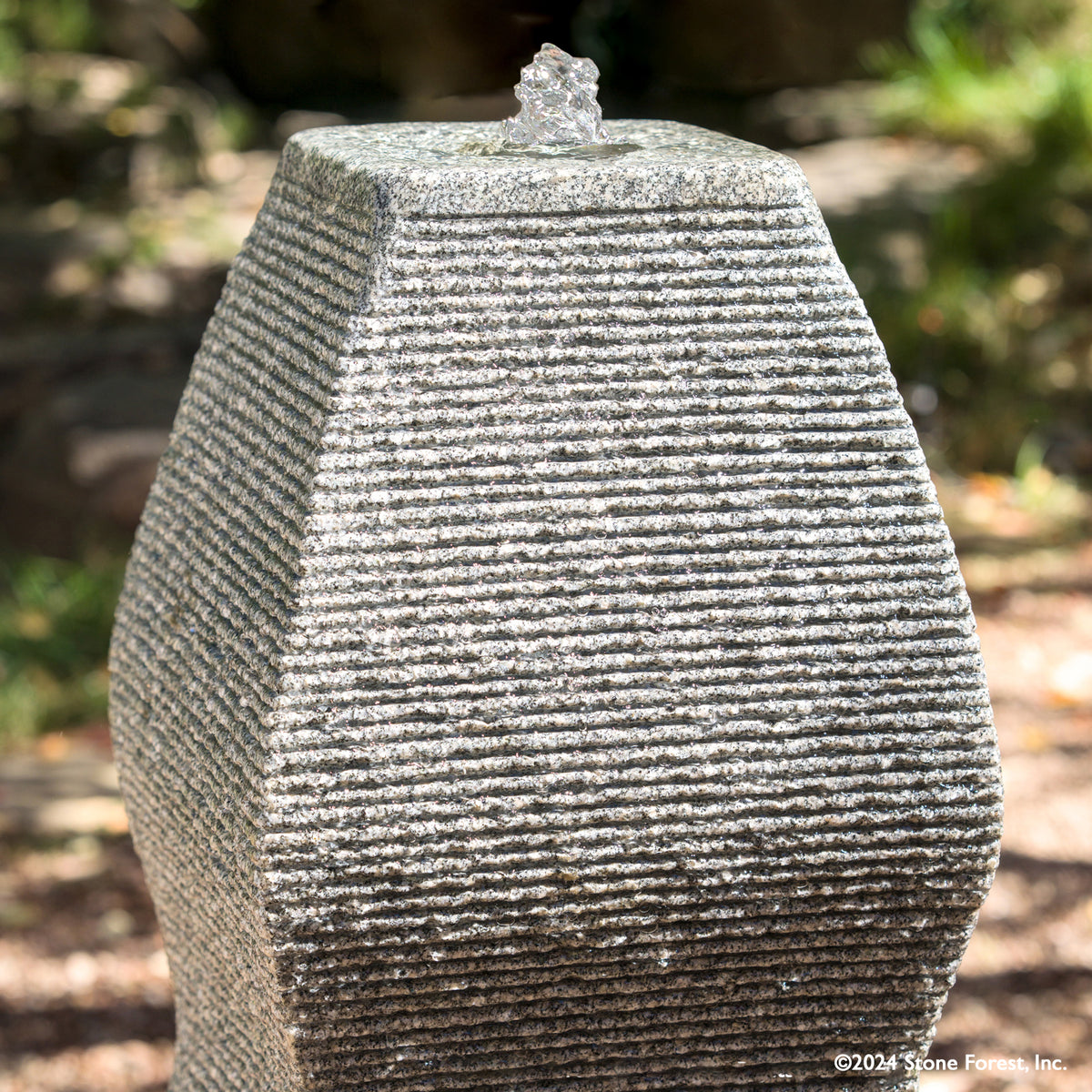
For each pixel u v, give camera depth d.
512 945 2.26
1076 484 5.66
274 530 2.24
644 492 2.23
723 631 2.24
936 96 8.65
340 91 11.04
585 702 2.23
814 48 10.09
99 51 10.29
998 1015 3.04
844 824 2.26
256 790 2.21
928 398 6.09
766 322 2.24
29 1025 3.05
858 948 2.29
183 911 2.39
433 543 2.21
